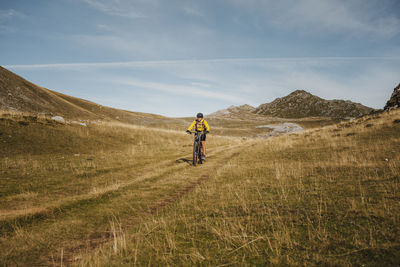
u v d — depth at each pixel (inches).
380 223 86.7
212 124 2881.4
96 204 152.1
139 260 76.5
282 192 148.7
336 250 71.9
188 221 112.0
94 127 625.3
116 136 613.9
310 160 279.4
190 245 85.7
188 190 187.3
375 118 553.0
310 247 75.7
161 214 129.0
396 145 284.7
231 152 478.9
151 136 736.3
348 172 189.2
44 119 532.7
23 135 406.0
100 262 76.3
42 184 202.2
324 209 109.1
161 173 255.1
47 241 98.4
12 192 176.1
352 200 117.0
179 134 914.7
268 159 326.0
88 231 109.9
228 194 158.2
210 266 69.7
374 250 68.7
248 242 83.1
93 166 291.6
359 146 323.3
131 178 238.4
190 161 361.4
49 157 337.7
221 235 90.9
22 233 105.2
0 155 312.3
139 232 102.3
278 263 67.8
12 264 79.6
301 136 588.1
